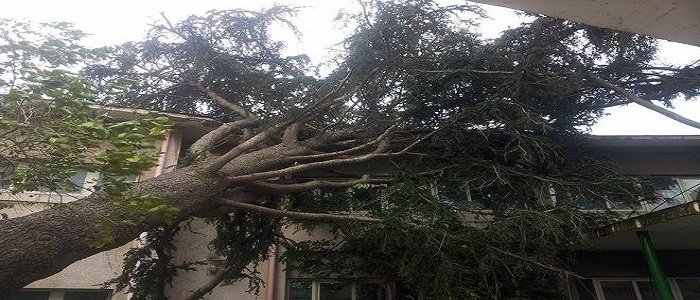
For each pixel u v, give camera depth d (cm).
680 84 830
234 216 779
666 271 911
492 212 739
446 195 801
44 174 356
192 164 606
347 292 882
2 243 392
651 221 686
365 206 764
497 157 823
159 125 347
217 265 872
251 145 678
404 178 733
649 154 1088
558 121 854
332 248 864
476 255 618
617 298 896
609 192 742
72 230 429
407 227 605
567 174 771
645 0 195
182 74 935
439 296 558
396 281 807
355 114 839
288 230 965
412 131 864
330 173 1009
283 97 745
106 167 333
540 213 641
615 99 874
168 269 748
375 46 746
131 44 860
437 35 789
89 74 795
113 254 828
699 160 1077
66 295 783
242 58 943
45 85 331
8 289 392
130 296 784
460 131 779
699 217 657
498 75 788
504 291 715
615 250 919
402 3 754
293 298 884
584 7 203
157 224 523
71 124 327
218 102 927
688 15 202
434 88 821
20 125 324
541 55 790
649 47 828
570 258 784
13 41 343
